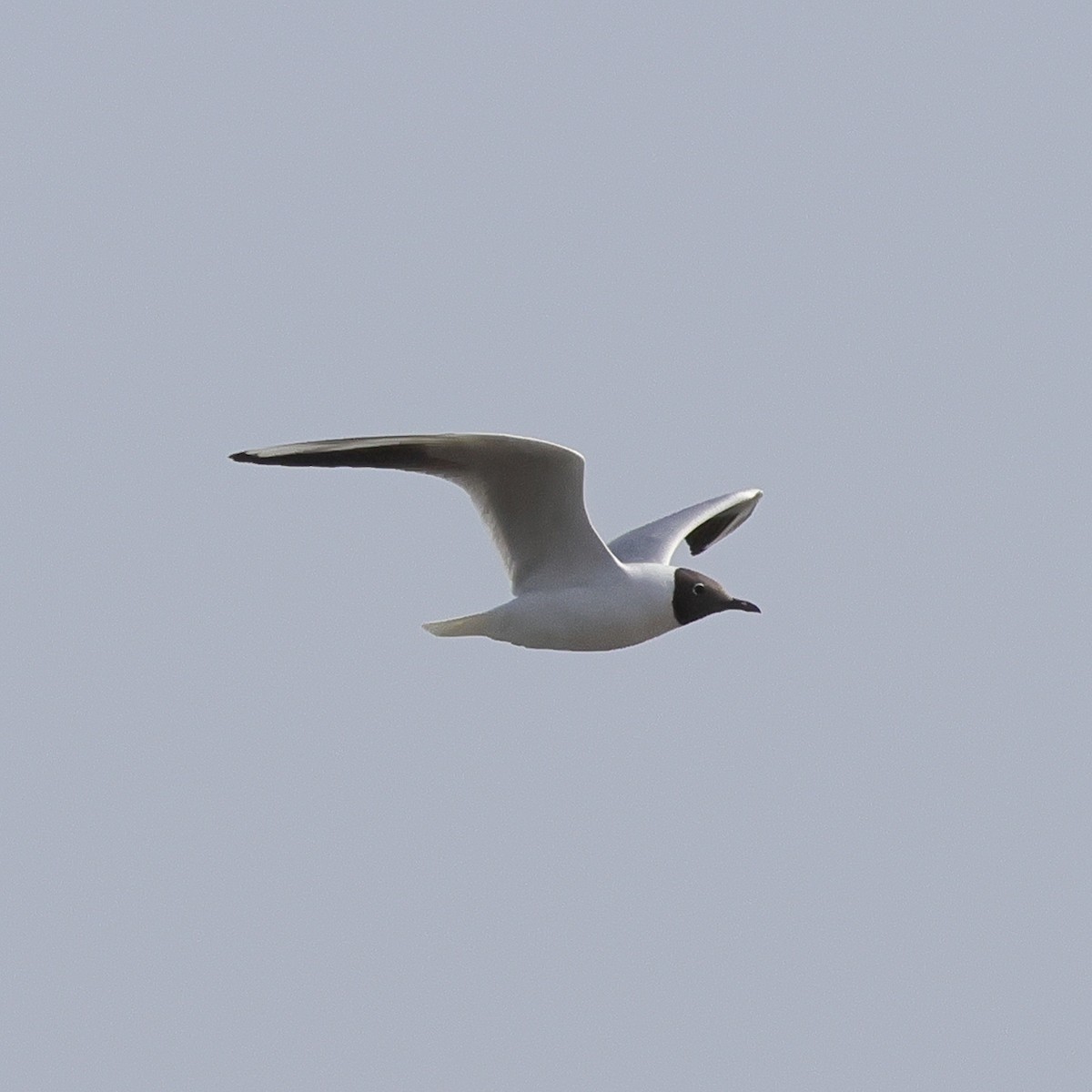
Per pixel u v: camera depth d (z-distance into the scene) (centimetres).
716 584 1583
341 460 1425
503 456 1454
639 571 1559
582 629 1527
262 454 1378
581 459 1443
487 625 1536
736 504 1827
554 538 1516
